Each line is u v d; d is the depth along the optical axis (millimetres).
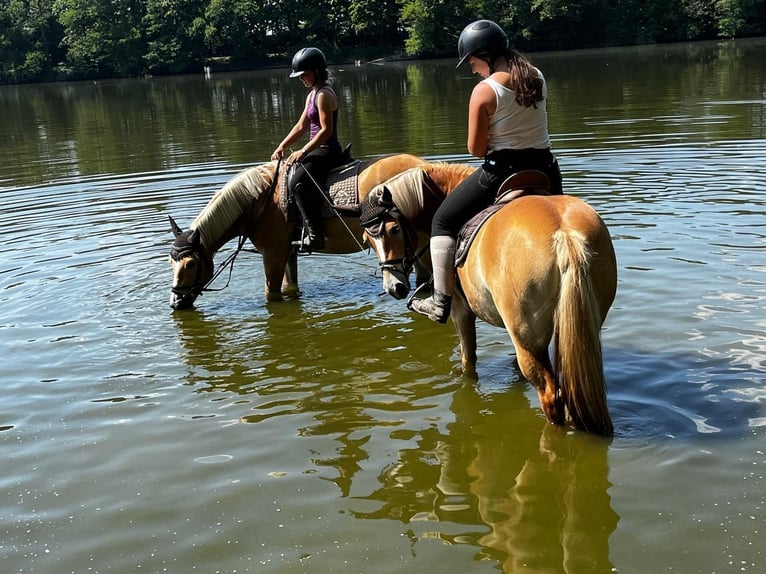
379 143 16422
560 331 4172
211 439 5047
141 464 4754
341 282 8539
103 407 5590
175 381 6043
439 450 4789
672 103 20109
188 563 3758
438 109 22906
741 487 4074
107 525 4117
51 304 7820
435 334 6820
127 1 72188
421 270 7684
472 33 4883
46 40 75312
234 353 6602
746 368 5465
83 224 10984
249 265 9344
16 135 23891
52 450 4977
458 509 4117
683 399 5105
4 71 73000
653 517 3887
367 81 39406
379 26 69562
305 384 5918
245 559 3764
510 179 4914
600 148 14164
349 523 4031
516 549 3730
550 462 4520
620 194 10594
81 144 20500
